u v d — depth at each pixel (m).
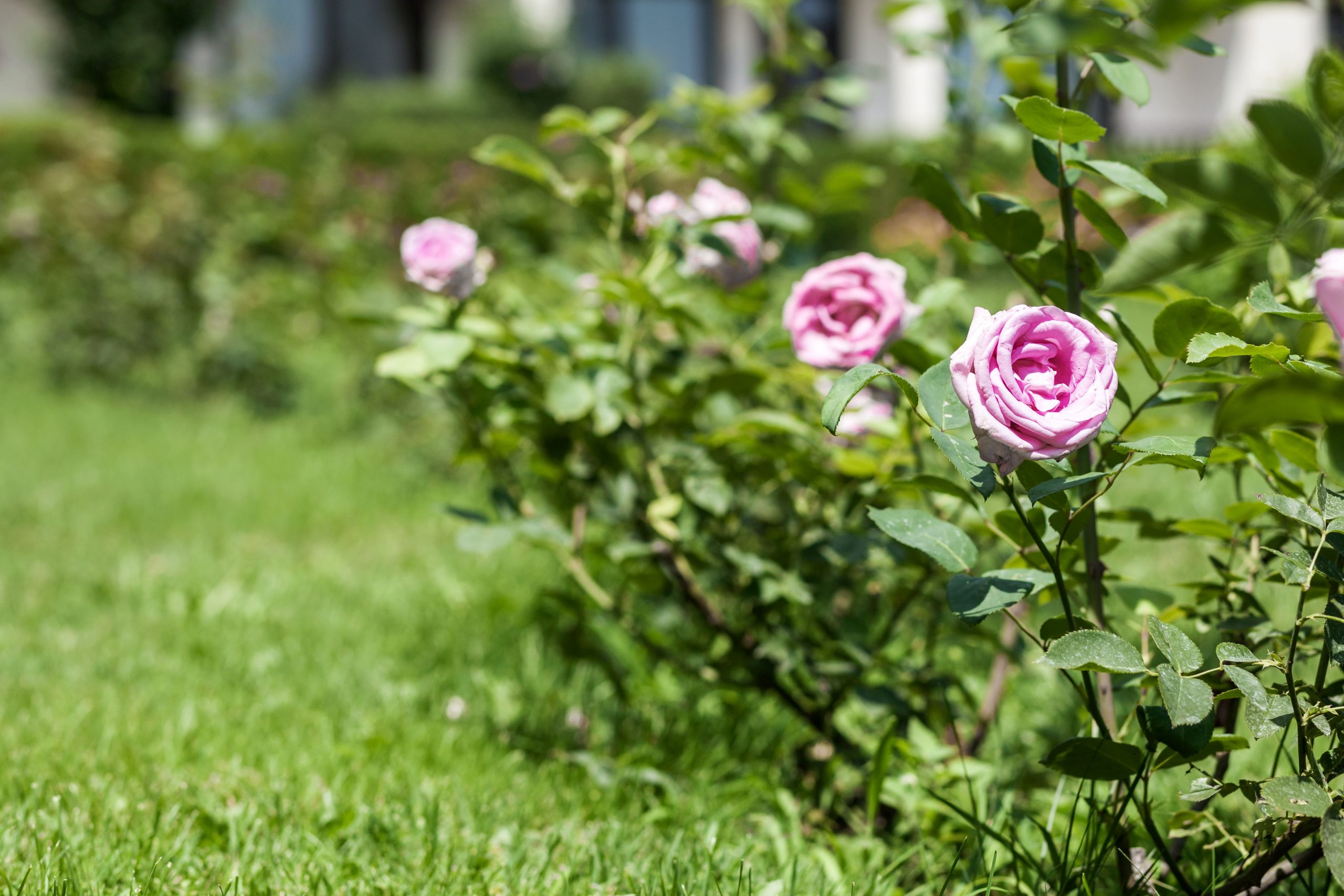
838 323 1.84
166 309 6.88
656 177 5.37
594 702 2.62
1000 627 2.19
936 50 2.63
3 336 7.11
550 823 2.07
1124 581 1.84
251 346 6.53
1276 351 1.23
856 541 1.93
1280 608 2.74
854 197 2.77
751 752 2.39
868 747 2.18
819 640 2.25
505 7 18.02
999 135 2.65
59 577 3.58
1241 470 1.88
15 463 5.01
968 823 1.86
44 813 1.91
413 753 2.29
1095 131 1.37
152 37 16.25
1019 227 1.59
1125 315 1.87
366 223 8.42
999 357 1.14
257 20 16.11
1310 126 1.27
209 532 4.23
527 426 2.27
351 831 1.90
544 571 3.69
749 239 2.28
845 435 2.03
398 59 20.33
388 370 2.12
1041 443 1.14
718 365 2.34
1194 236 1.34
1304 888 1.68
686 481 2.18
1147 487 4.43
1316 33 13.53
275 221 8.04
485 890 1.74
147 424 5.95
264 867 1.75
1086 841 1.60
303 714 2.52
